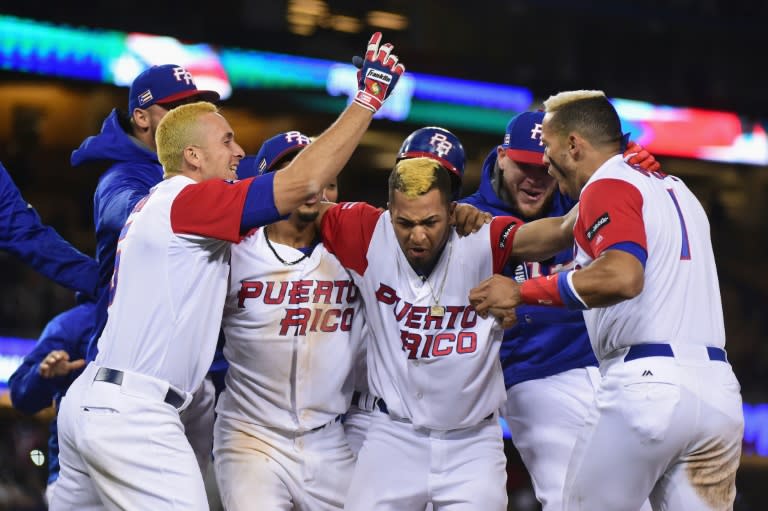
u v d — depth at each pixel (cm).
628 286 1301
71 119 6719
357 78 1495
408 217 1433
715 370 1388
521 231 1526
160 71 1997
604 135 1440
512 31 7181
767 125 7438
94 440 1407
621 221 1338
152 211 1453
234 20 6331
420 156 1547
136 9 5991
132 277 1448
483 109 6806
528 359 1830
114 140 1945
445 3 7006
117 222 1816
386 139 7056
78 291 1938
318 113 6481
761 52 7556
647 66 7375
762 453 5244
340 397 1641
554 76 7131
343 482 1641
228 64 6209
